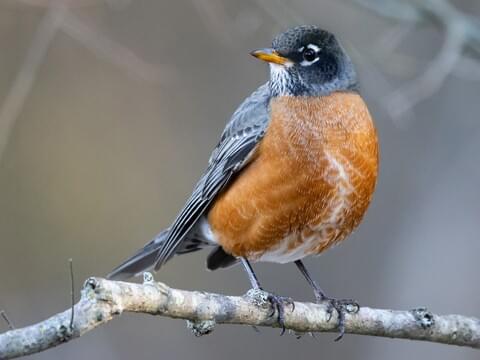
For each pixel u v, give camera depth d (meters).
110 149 13.98
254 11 13.49
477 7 14.20
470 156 13.75
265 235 9.08
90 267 13.48
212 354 13.44
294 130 8.93
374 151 9.08
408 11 11.10
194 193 9.59
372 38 13.12
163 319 13.67
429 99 14.02
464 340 8.39
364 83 12.72
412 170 13.89
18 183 13.49
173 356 13.47
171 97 14.38
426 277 13.25
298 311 8.16
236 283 13.66
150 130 14.24
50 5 11.64
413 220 13.65
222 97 14.34
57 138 13.81
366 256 13.55
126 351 13.47
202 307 7.25
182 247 10.13
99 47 12.55
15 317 13.02
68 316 6.17
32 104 13.77
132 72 13.84
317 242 9.17
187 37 14.29
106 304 6.42
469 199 13.58
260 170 8.99
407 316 8.35
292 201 8.89
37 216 13.48
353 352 13.20
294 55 9.34
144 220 13.82
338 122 8.95
